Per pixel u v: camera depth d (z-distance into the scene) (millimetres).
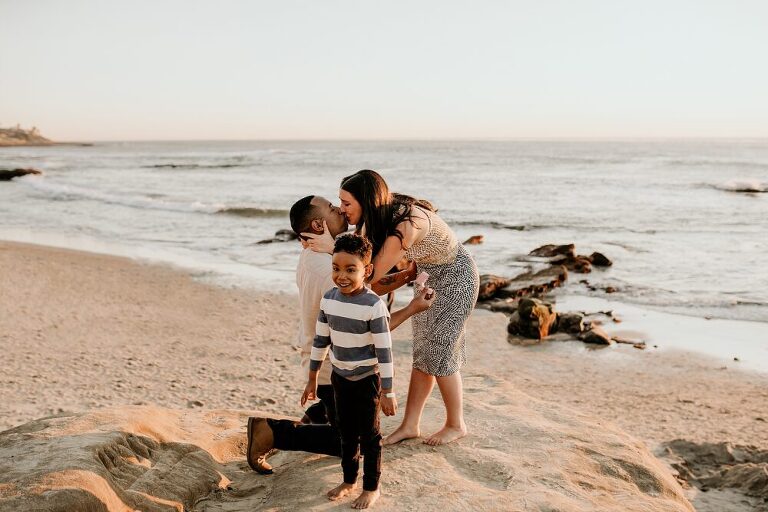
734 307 13516
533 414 4379
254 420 3502
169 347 10523
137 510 2920
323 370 3422
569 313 12289
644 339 11586
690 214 29125
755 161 81875
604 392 9070
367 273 3064
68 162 88688
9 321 11523
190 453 3645
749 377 9578
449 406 3805
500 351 11062
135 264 17859
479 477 3387
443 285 3625
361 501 3023
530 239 23016
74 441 3256
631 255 19500
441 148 179125
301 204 3361
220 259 19156
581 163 82312
